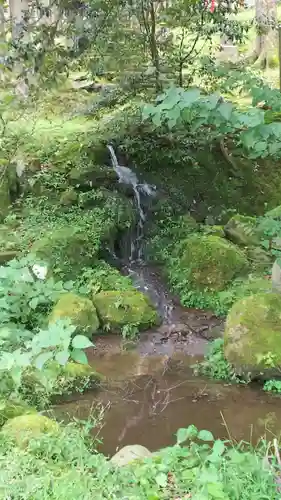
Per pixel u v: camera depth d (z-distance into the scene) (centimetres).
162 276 832
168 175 966
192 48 948
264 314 582
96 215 846
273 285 647
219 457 335
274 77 1234
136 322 691
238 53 1338
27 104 748
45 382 489
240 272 770
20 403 451
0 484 314
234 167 952
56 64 686
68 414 513
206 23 946
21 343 459
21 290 607
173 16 912
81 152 930
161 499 307
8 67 646
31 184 880
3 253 740
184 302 765
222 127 323
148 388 571
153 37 922
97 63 872
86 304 673
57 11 717
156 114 316
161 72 936
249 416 518
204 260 776
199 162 963
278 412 523
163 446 471
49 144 941
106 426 500
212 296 761
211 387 571
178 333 693
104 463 347
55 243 754
